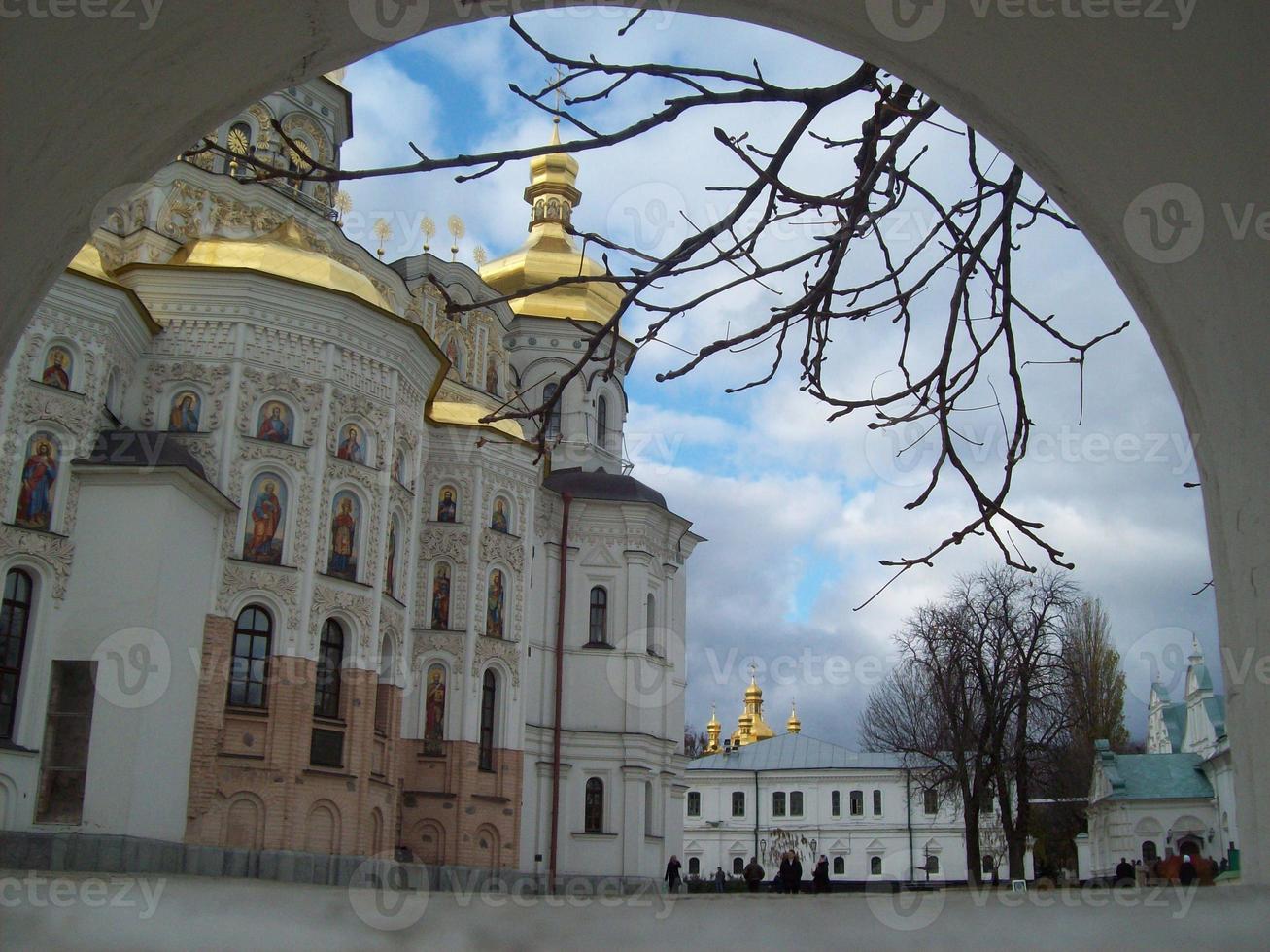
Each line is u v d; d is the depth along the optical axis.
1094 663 63.66
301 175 5.60
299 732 33.69
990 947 1.42
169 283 35.34
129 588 30.38
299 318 36.12
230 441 34.50
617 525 51.97
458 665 43.03
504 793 43.56
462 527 44.34
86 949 1.38
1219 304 4.02
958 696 46.56
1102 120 4.21
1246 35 3.57
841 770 88.62
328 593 35.28
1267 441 3.80
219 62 4.40
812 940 1.49
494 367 52.50
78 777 29.11
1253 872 3.86
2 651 28.78
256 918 1.50
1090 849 62.00
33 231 4.34
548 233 60.19
